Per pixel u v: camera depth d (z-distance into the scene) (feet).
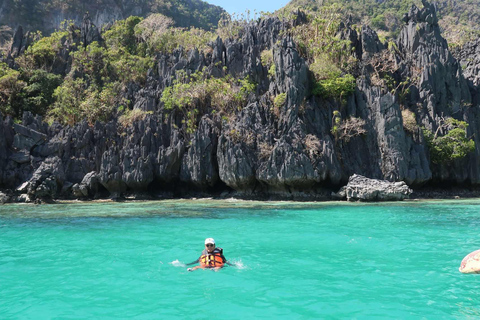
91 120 138.10
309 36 156.15
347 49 143.02
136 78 156.97
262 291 25.39
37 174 110.73
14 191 112.98
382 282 27.30
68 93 144.46
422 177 122.83
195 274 29.89
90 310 22.09
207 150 124.36
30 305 23.06
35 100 146.92
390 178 119.34
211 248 32.27
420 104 142.31
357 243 42.65
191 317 20.83
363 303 22.88
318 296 24.26
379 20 320.50
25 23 357.00
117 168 121.39
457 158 139.03
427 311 21.48
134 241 45.01
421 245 41.22
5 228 56.24
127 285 27.09
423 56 151.33
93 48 165.37
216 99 133.39
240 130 121.19
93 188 121.60
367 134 124.88
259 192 120.67
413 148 126.62
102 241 45.14
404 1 365.81
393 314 21.06
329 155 115.85
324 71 131.13
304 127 119.03
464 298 23.65
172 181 128.88
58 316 21.18
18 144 121.19
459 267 31.37
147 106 136.56
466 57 187.11
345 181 119.34
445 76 151.02
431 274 29.30
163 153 125.49
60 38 177.88
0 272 30.94
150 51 176.86
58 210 85.05
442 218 65.41
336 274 29.53
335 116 123.54
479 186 142.61
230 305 22.70
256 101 128.57
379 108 124.16
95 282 27.89
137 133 128.47
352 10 340.59
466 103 151.64
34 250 39.96
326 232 50.78
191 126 131.23
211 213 76.89
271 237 47.16
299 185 114.62
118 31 186.60
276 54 127.44
